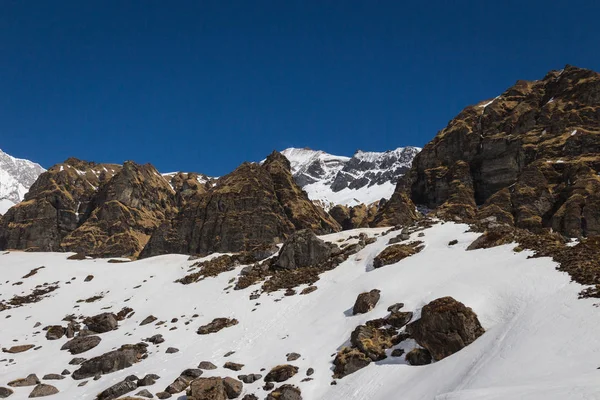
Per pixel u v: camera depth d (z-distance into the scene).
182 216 153.50
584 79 134.75
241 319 58.94
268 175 168.88
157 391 42.44
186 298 72.50
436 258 55.56
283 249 76.44
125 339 59.72
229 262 86.00
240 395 39.91
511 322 33.88
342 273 65.19
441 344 35.50
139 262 100.62
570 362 25.36
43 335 66.62
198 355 50.16
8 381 50.44
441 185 138.62
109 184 196.25
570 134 119.12
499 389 23.88
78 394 45.34
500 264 46.16
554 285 37.03
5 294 86.69
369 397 33.91
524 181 110.44
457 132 148.00
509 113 146.38
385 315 45.06
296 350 46.03
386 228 93.12
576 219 92.00
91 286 87.38
